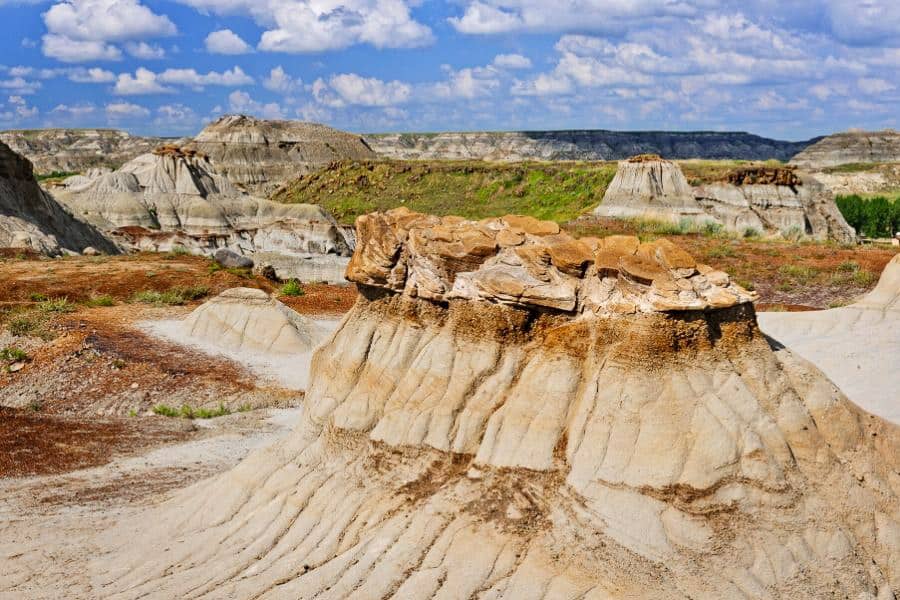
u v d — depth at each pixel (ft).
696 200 270.26
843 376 80.12
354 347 49.01
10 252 172.96
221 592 39.11
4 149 209.77
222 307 114.21
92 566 44.60
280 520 44.04
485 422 42.47
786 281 148.97
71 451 67.87
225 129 624.18
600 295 41.88
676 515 37.09
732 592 35.22
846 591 36.35
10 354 100.48
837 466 40.09
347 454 45.57
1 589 42.19
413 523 39.81
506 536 37.70
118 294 134.31
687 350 40.29
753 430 39.11
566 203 363.35
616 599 34.65
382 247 47.98
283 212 326.44
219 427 77.82
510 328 43.83
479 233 45.39
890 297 98.48
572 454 39.52
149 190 317.83
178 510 48.98
